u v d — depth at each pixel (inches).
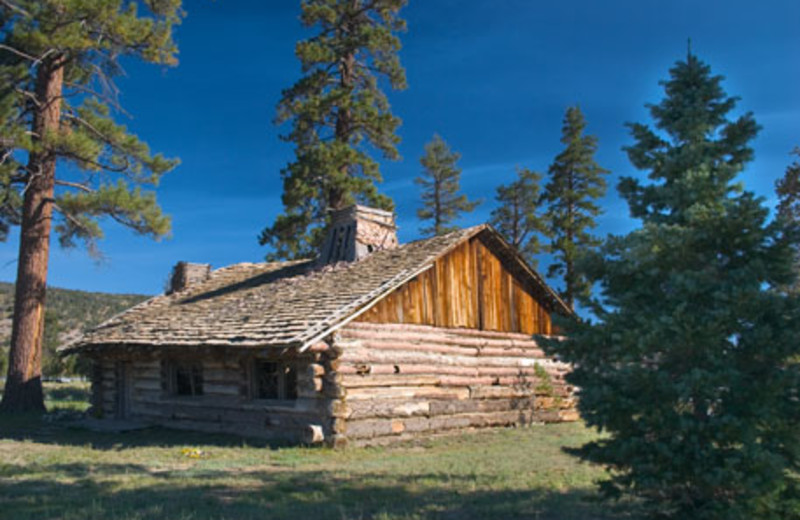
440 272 629.0
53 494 319.0
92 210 878.4
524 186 1676.9
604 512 278.1
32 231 870.4
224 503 296.2
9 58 868.6
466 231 656.4
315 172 1146.7
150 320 774.5
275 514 274.2
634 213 273.9
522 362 692.1
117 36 848.3
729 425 209.3
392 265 627.2
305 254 1199.6
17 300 861.8
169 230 914.7
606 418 227.0
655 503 241.4
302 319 534.0
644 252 234.8
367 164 1178.6
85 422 717.9
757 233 227.0
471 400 624.7
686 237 229.9
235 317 629.6
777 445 218.1
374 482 351.3
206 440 555.2
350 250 753.0
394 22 1233.4
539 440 562.3
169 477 366.6
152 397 707.4
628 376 224.7
